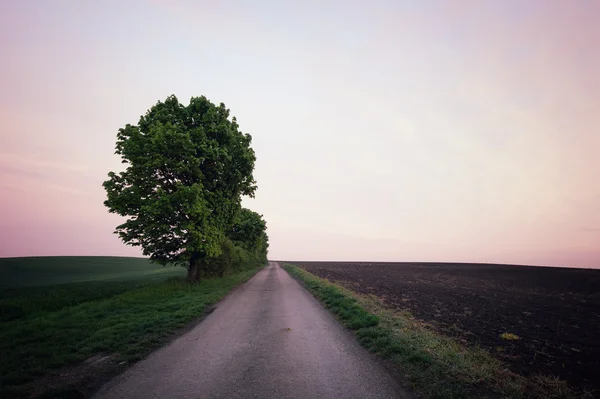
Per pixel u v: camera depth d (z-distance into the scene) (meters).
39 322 9.55
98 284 24.02
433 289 26.47
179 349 7.18
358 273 48.84
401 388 5.02
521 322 12.91
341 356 6.67
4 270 40.66
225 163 20.67
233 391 4.82
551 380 5.95
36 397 4.59
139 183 18.00
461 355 6.62
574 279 43.03
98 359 6.43
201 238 18.31
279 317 11.13
